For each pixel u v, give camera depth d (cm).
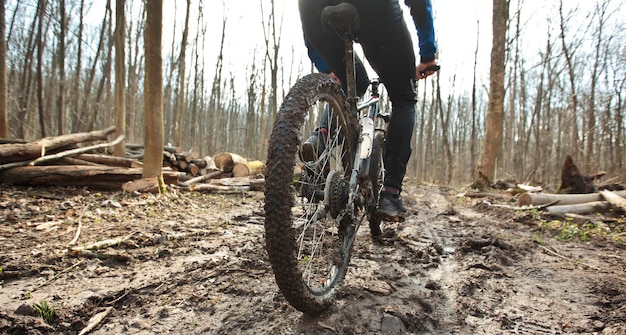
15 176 501
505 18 1081
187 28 1541
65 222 358
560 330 168
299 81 163
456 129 3484
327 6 179
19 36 1623
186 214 448
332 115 187
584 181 732
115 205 452
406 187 1271
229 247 287
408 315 174
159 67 577
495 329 169
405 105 229
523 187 923
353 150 204
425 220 459
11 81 1641
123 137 905
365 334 159
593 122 1767
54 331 160
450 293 208
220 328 161
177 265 242
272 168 141
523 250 307
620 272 253
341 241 202
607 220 476
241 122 4081
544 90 2311
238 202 584
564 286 224
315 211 174
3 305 178
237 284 206
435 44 212
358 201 203
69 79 2016
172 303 186
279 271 143
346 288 203
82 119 1606
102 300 188
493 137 1088
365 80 244
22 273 220
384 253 281
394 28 187
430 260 266
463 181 2711
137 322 167
